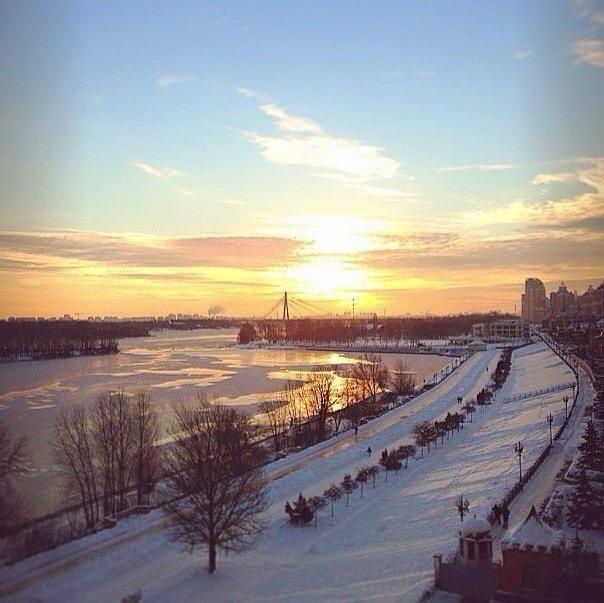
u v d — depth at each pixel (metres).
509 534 48.88
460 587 48.19
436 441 112.56
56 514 73.62
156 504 74.06
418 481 87.62
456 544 56.53
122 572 55.34
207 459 62.81
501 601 45.88
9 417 133.50
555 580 45.38
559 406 123.19
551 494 69.50
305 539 65.62
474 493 74.94
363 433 126.19
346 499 79.81
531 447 92.75
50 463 95.44
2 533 64.50
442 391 184.12
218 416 97.06
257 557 60.19
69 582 52.38
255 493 66.69
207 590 51.97
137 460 86.88
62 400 163.12
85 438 86.62
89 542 61.50
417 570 52.69
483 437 113.06
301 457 104.25
